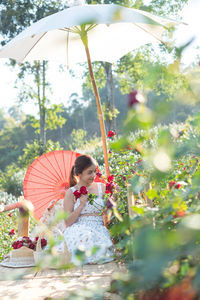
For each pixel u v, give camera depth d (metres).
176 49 0.83
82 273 2.58
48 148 9.56
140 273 1.02
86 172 3.36
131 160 3.23
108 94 17.39
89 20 0.73
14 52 4.16
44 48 4.37
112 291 1.41
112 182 3.18
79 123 57.84
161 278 1.23
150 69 0.78
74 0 3.50
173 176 2.24
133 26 4.11
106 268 2.66
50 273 2.68
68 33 4.25
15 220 6.27
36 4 18.48
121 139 0.80
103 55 4.66
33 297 2.13
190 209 1.45
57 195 3.80
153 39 4.32
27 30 3.47
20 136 56.56
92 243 2.96
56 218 1.13
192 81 0.81
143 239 0.78
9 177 15.71
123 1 13.27
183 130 2.24
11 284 2.44
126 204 3.13
